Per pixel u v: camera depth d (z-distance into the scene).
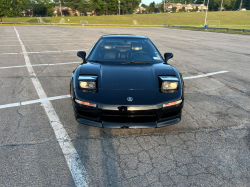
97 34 19.62
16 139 2.54
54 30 25.41
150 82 2.70
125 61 3.25
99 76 2.79
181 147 2.48
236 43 13.64
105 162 2.18
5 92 4.10
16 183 1.88
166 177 1.99
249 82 5.16
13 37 15.55
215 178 2.00
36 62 6.95
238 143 2.58
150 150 2.41
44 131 2.74
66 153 2.31
